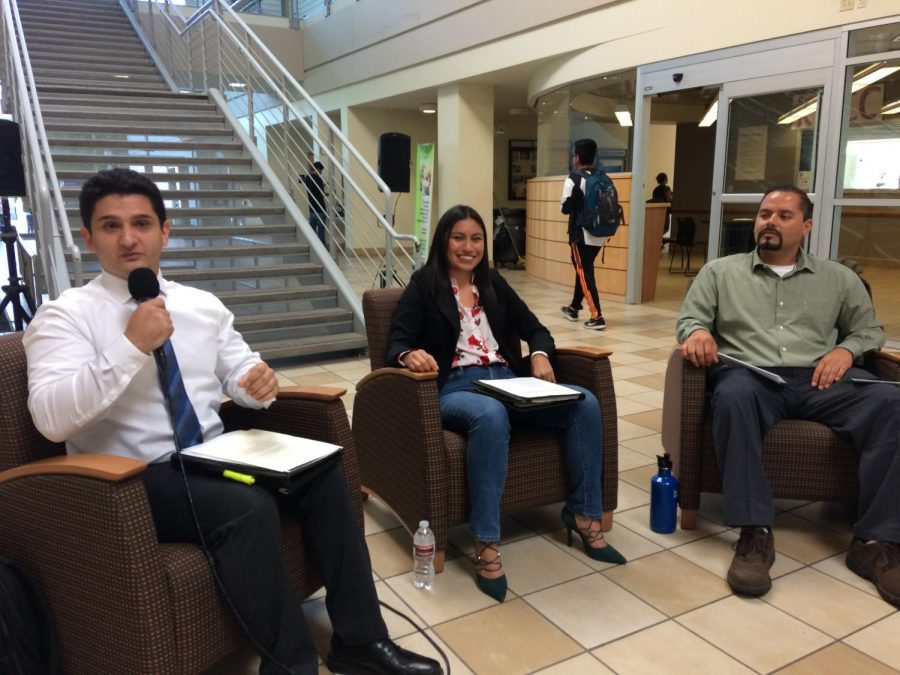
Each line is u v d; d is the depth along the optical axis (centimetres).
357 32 1104
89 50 862
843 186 516
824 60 511
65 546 133
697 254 1253
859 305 241
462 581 207
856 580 208
